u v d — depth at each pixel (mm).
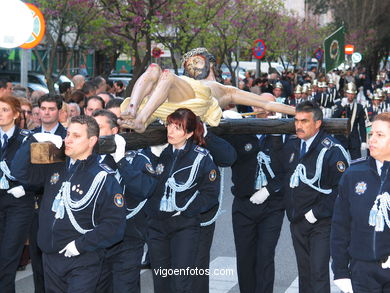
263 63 42875
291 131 6531
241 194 6801
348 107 13406
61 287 5016
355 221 4727
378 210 4637
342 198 4824
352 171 4781
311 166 6078
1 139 6539
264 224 6777
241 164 6766
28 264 8438
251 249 6898
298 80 35625
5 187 6391
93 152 5012
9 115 6477
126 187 5566
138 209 5742
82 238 4832
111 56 26812
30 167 5113
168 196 5797
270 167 6676
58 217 4891
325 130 6539
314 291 6082
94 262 4949
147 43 18109
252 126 6535
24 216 6480
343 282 4824
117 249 5766
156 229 5926
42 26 9992
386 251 4629
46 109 6977
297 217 6164
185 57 6438
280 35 38500
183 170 5797
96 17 18266
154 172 5750
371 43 55750
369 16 55094
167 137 5824
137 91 5160
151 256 5980
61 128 7129
